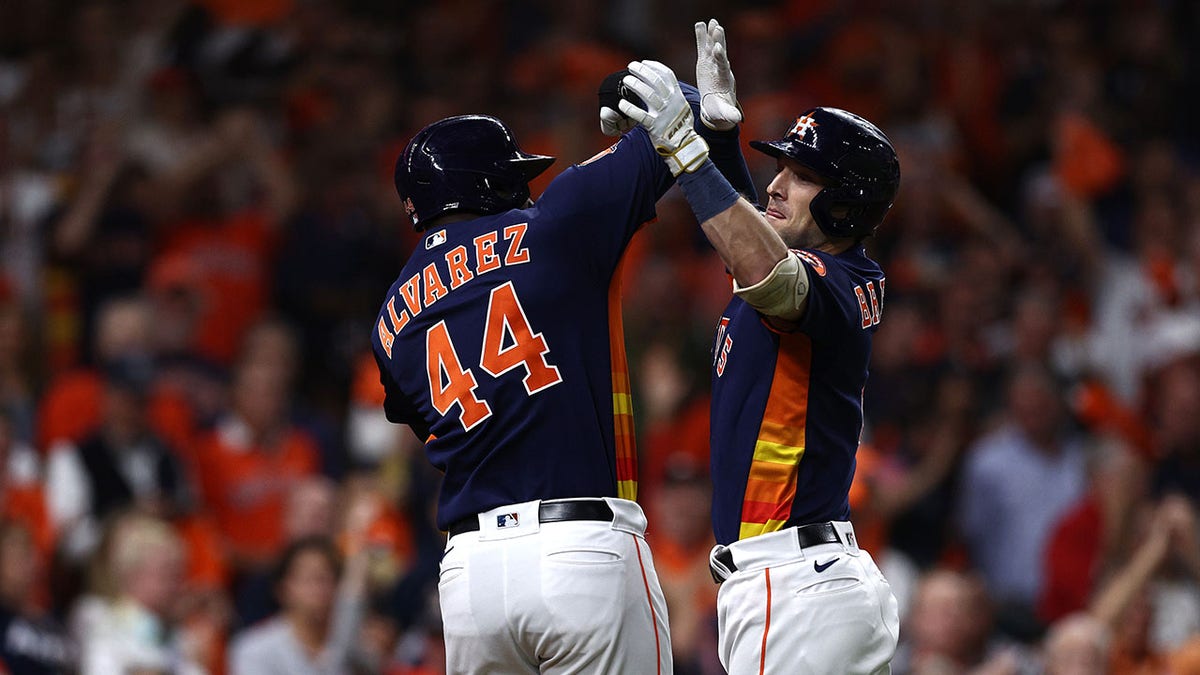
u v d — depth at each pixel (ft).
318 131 155.74
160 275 131.03
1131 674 98.63
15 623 92.73
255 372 121.29
